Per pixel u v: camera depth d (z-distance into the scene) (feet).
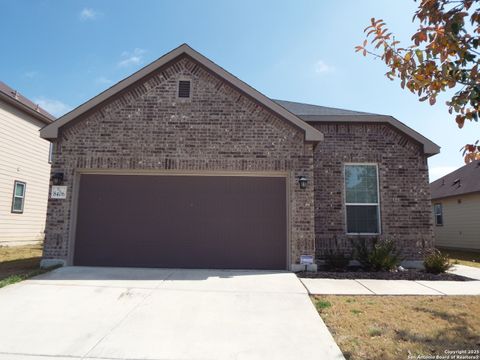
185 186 29.66
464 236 61.82
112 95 29.60
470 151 12.36
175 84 30.17
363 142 34.91
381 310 18.39
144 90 30.04
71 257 28.63
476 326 16.03
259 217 29.40
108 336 14.74
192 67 30.40
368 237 33.55
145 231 29.22
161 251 29.01
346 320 16.85
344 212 33.94
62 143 29.32
